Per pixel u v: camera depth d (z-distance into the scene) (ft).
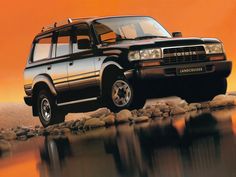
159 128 26.58
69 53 38.17
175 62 33.42
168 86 33.37
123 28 36.83
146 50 33.01
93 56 35.60
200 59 34.17
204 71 34.06
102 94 35.32
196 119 28.58
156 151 18.22
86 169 16.40
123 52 33.47
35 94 42.39
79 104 37.83
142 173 14.01
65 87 38.60
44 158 21.61
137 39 35.94
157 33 37.52
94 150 21.47
